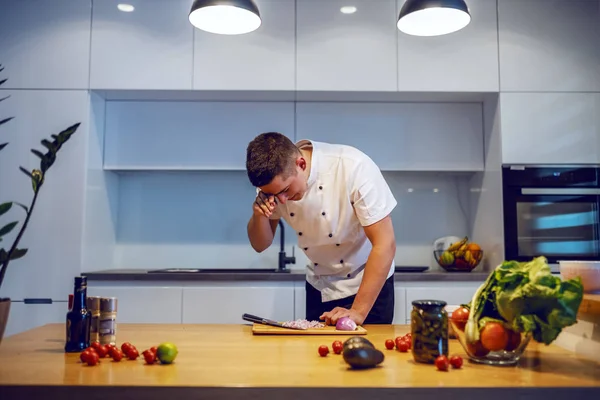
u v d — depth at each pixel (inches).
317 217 78.5
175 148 126.6
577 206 118.0
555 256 116.4
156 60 119.6
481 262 128.4
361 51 120.3
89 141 118.6
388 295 82.7
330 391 35.9
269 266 135.6
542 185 117.4
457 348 51.6
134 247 135.9
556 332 40.3
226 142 127.0
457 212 137.5
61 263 114.7
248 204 136.9
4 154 117.0
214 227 136.5
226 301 113.2
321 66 120.0
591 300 46.7
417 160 127.4
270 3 121.0
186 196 137.1
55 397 36.7
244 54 120.0
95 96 122.0
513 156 117.6
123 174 137.3
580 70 119.9
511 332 42.6
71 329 49.6
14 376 39.5
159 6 120.7
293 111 127.9
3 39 119.3
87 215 117.6
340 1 121.3
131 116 127.2
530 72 119.7
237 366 42.5
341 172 76.5
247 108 127.8
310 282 86.9
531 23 120.6
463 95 122.6
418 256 136.3
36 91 118.4
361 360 40.9
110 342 51.6
